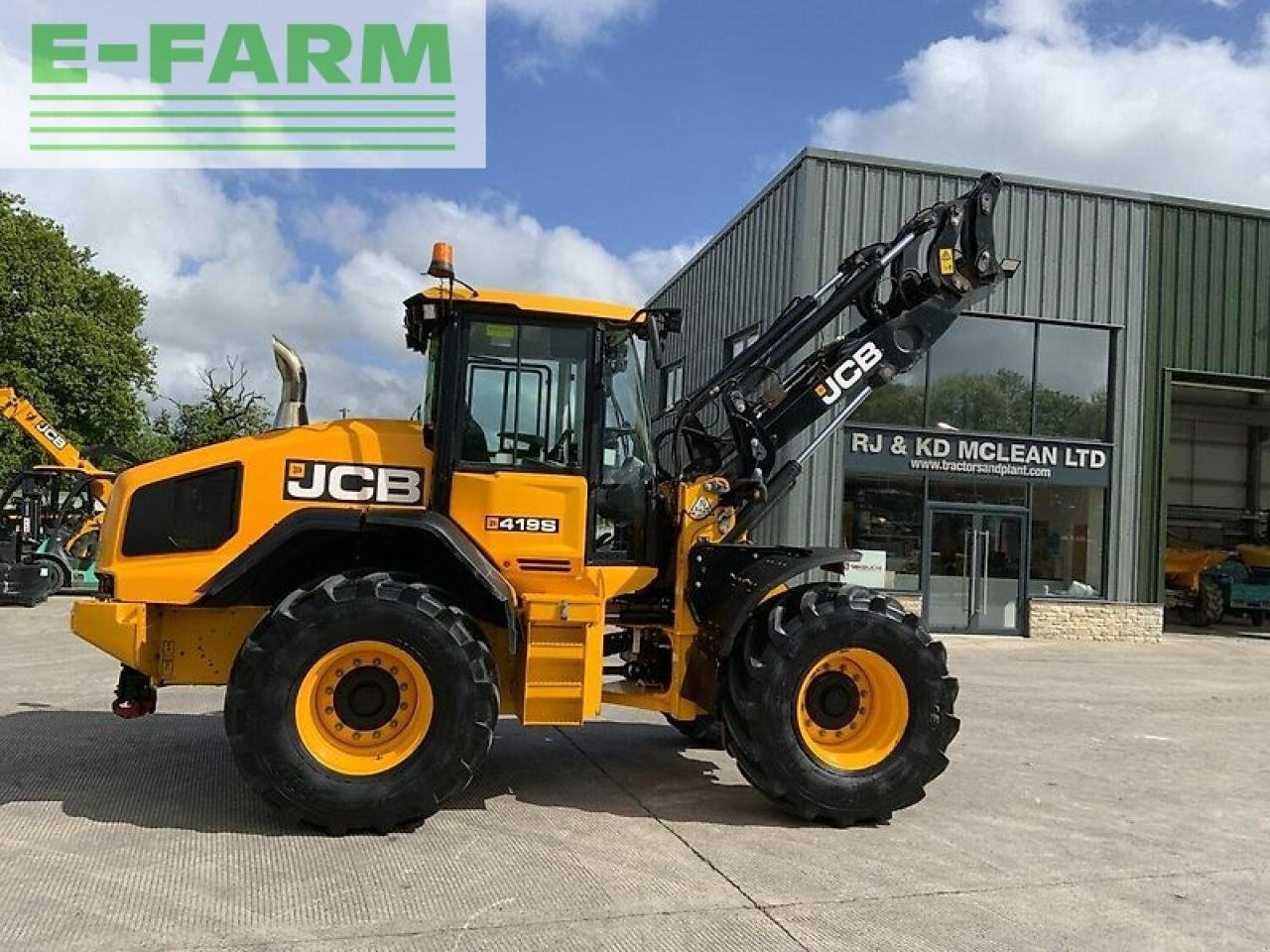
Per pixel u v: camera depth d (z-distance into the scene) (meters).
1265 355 16.25
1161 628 15.67
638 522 5.73
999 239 15.24
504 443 5.37
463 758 4.82
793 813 5.25
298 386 6.00
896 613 5.30
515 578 5.31
